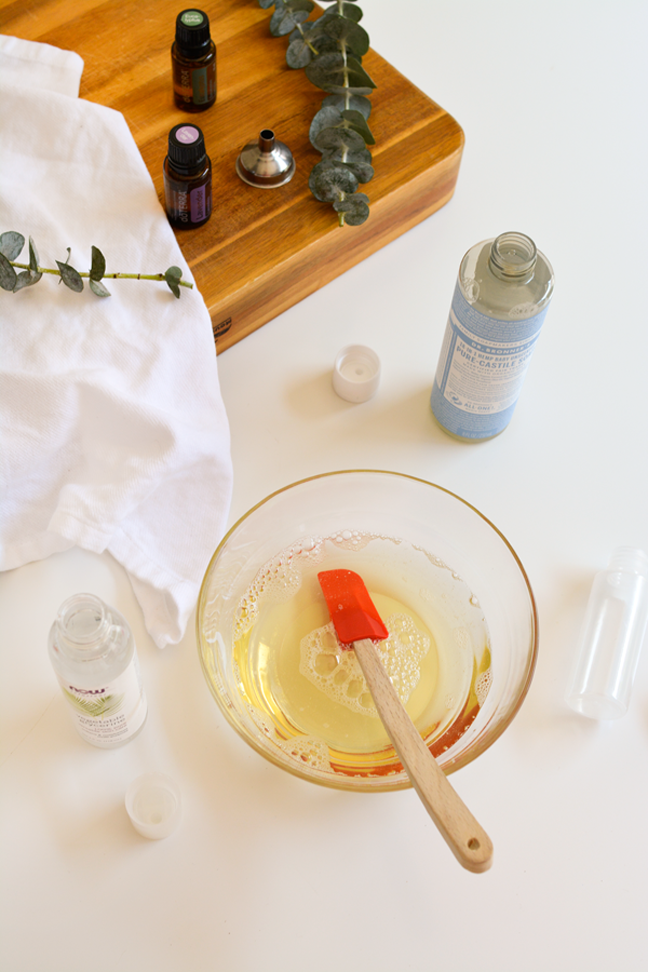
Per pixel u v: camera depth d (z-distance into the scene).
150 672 0.73
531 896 0.69
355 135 0.82
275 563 0.76
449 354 0.76
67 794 0.70
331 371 0.83
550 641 0.76
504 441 0.81
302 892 0.69
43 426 0.74
